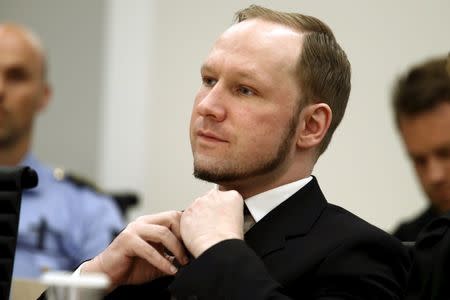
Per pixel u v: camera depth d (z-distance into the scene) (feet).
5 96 20.66
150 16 27.99
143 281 12.10
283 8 25.53
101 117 28.55
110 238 20.89
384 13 25.08
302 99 11.73
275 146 11.50
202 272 10.52
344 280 11.09
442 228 12.11
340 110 12.39
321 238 11.51
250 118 11.33
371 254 11.44
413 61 24.93
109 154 28.17
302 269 11.18
